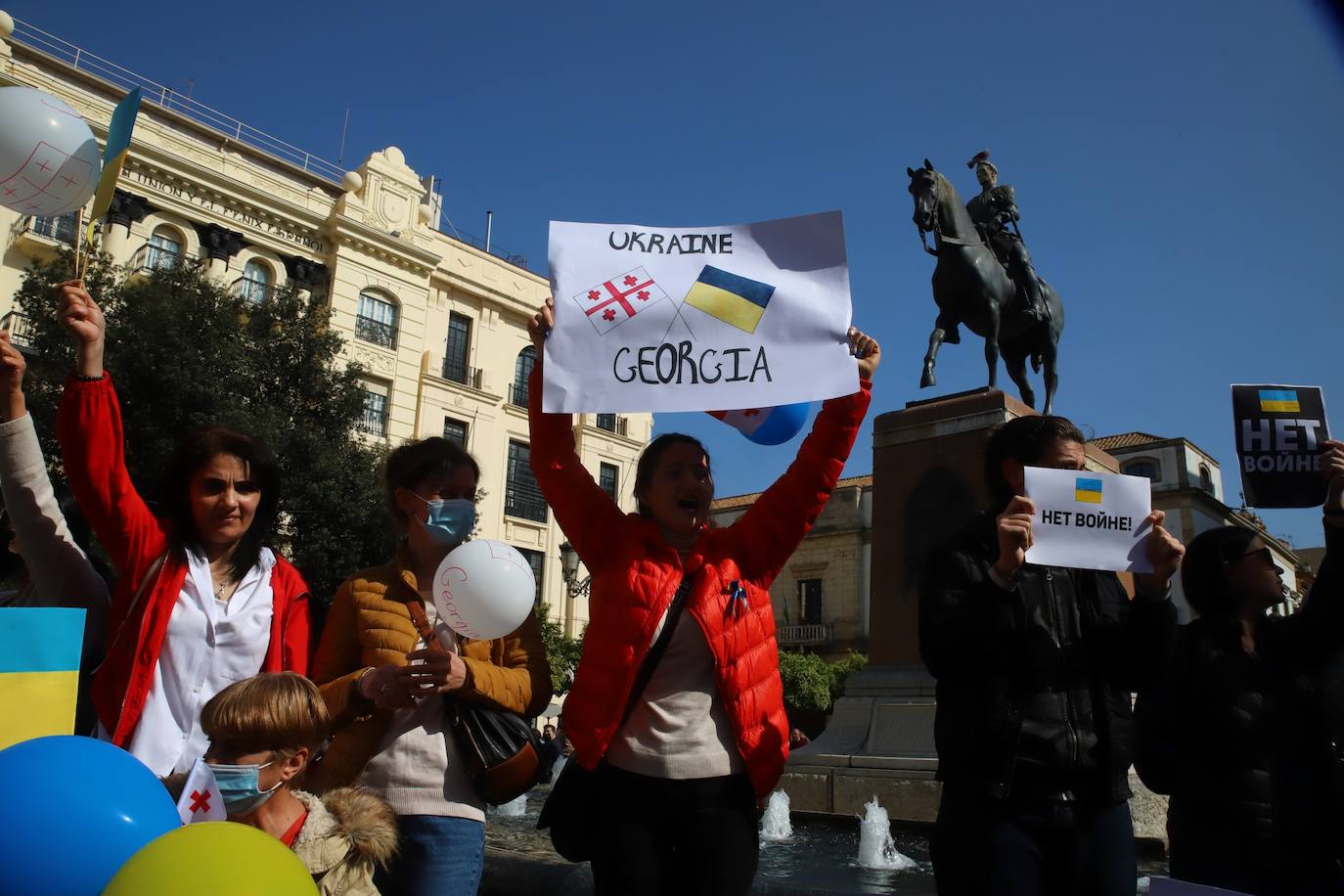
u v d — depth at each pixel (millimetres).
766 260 2637
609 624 2381
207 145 22156
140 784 1632
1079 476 2248
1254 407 2996
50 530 2408
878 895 3646
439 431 25312
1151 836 5320
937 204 8305
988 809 2166
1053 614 2281
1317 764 2590
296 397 16656
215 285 17047
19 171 2648
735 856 2246
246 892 1342
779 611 31359
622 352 2547
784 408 2873
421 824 2375
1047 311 9102
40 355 15125
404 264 24953
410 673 2264
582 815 2363
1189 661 2711
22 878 1461
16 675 1913
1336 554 2670
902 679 6711
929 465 7062
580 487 2582
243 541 2543
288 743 2053
